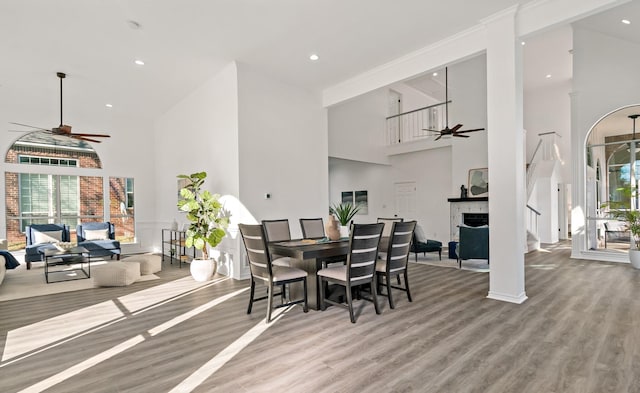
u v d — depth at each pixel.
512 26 3.72
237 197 5.14
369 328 3.03
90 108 7.34
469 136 8.01
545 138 9.70
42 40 4.30
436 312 3.44
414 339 2.76
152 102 7.02
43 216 7.08
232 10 3.71
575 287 4.40
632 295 4.00
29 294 4.33
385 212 10.38
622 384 2.05
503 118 3.80
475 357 2.43
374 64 5.22
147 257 5.74
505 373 2.20
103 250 6.71
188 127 6.70
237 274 5.15
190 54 4.82
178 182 7.16
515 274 3.72
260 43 4.51
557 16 3.47
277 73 5.53
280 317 3.36
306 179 6.13
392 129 10.27
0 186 6.54
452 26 4.11
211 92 5.82
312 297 3.64
